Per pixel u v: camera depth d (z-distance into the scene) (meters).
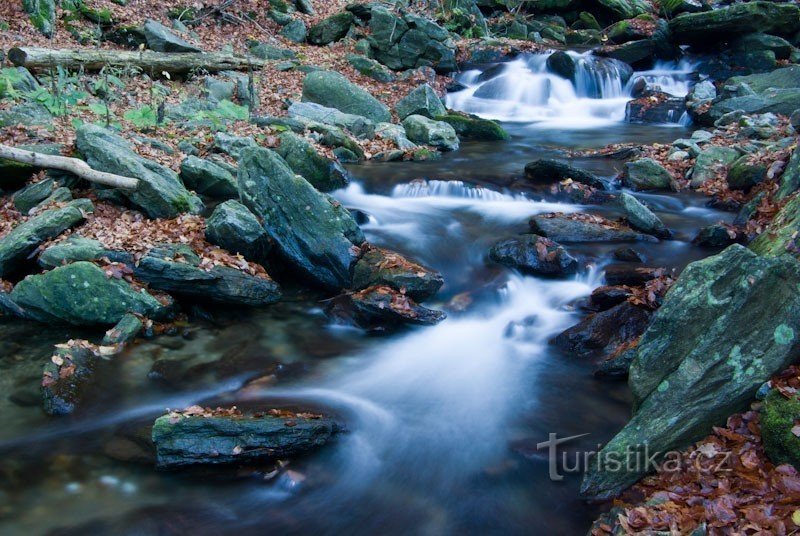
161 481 5.11
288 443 5.28
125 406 6.07
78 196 9.22
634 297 7.07
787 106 14.48
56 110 11.66
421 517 4.76
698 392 4.72
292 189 8.29
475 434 5.65
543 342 7.08
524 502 4.84
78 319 7.16
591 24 24.22
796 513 3.80
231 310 7.77
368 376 6.62
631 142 14.05
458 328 7.52
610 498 4.68
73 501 4.89
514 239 8.68
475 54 20.45
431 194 11.16
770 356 4.68
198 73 15.75
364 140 13.63
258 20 20.50
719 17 19.62
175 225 8.64
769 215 8.67
